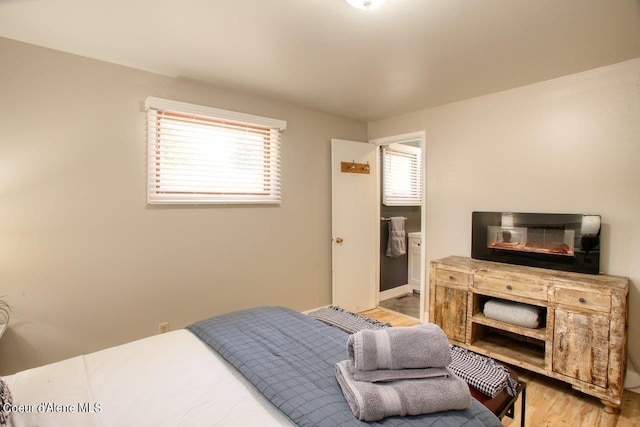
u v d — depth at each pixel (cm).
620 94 230
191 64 235
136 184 244
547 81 262
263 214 314
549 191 263
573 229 243
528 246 265
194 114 263
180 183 264
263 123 302
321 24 181
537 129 269
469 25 181
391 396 107
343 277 373
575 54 217
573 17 172
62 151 216
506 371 156
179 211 265
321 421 102
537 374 252
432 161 341
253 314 197
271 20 177
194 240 273
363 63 232
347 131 385
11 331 202
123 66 236
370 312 392
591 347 206
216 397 118
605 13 168
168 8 166
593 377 205
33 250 208
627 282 215
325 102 324
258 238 311
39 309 210
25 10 167
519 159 279
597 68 239
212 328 174
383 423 103
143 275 249
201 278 277
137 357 147
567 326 215
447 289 277
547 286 224
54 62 212
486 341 272
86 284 226
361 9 164
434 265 285
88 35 194
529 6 163
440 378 118
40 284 210
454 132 323
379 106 336
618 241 232
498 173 292
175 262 263
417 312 391
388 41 200
